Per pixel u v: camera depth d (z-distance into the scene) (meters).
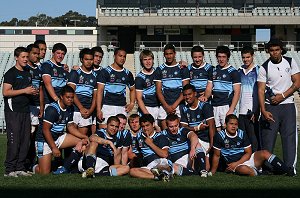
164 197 6.55
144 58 9.77
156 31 36.16
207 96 9.62
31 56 9.21
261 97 8.78
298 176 8.53
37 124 9.48
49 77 9.30
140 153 9.05
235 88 9.45
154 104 9.91
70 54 31.78
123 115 9.09
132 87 9.97
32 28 40.81
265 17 34.56
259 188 7.27
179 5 35.66
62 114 8.89
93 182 7.83
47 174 8.80
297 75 8.78
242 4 35.72
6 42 40.78
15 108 8.61
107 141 8.73
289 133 8.77
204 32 36.22
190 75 9.83
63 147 9.01
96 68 9.99
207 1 35.75
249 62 9.48
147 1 35.56
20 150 8.73
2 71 29.44
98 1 35.56
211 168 9.06
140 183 7.73
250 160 8.80
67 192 6.92
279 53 8.76
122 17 34.50
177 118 8.88
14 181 7.91
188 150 9.00
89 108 9.75
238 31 36.19
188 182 7.84
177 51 33.88
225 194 6.78
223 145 8.83
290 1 35.50
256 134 9.33
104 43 35.31
